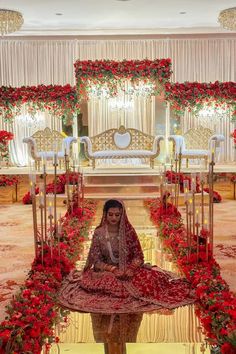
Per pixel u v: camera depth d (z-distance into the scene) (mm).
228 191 10523
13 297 3832
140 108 13703
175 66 13648
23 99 11375
